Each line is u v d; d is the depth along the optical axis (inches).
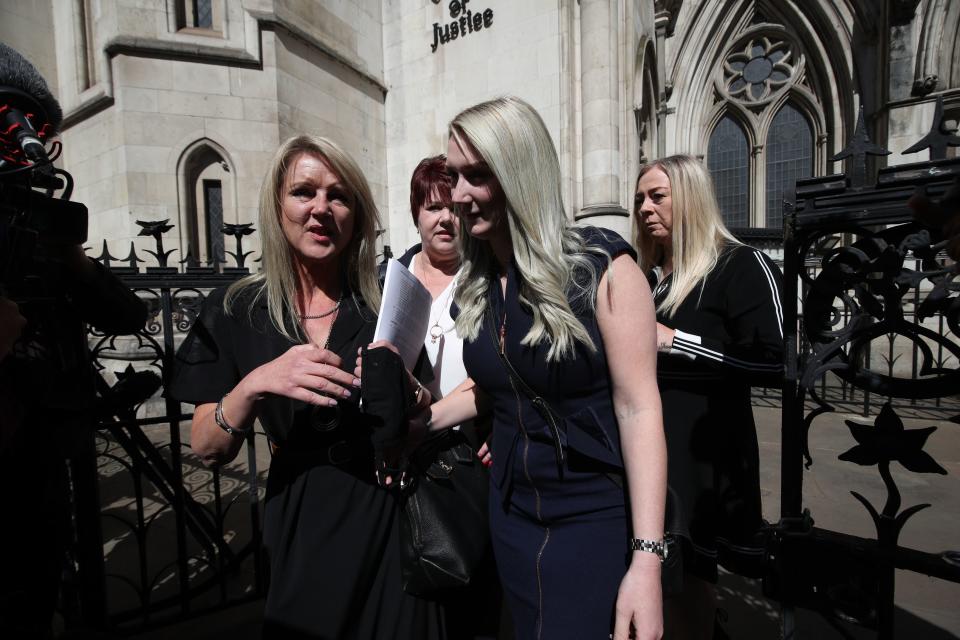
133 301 63.9
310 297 57.3
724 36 507.2
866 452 47.3
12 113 44.2
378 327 50.5
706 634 64.4
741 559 61.6
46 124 48.2
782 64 493.0
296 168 51.2
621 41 271.6
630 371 40.8
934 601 89.9
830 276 48.2
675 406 65.6
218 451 47.8
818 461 164.7
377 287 59.5
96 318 59.2
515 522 49.1
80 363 58.2
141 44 264.1
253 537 96.5
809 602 49.9
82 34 297.1
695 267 68.7
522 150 41.1
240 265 97.7
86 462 78.5
